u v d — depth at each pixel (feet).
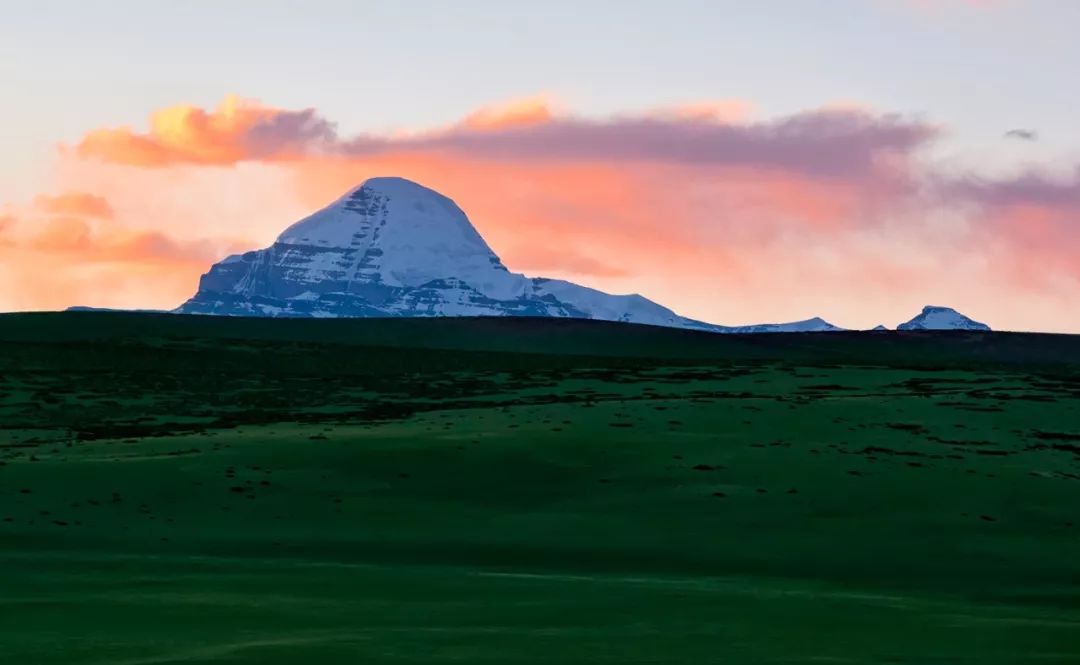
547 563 224.12
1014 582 216.95
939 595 199.62
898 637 143.23
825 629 148.36
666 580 204.74
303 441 327.26
